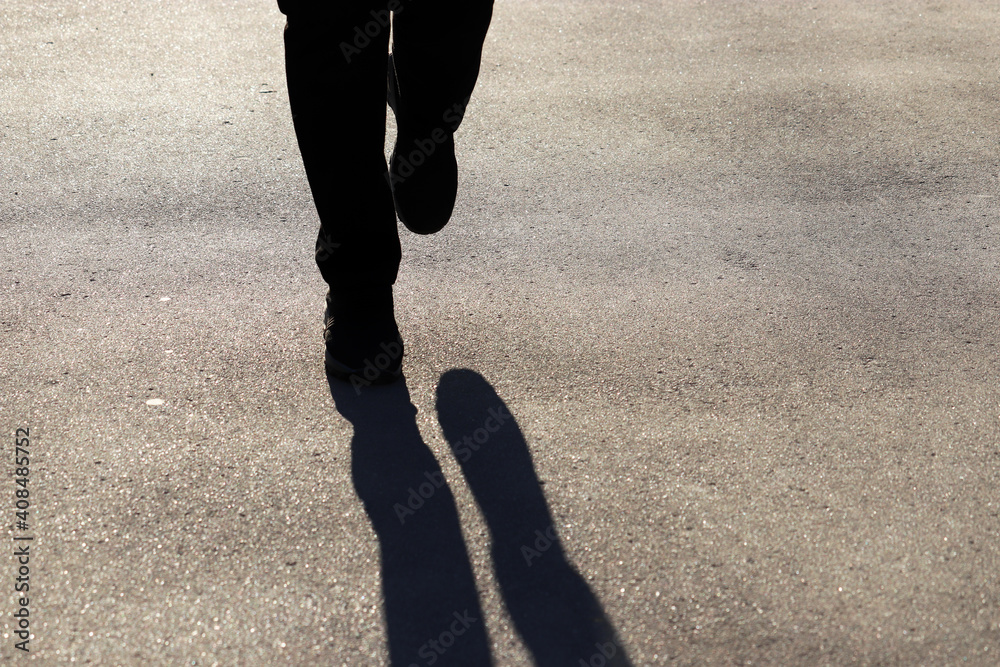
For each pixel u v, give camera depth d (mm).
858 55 5012
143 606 1851
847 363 2641
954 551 2006
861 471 2234
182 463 2223
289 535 2029
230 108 4246
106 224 3307
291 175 3695
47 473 2178
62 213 3371
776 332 2777
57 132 3973
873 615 1849
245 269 3061
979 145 4039
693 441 2326
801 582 1923
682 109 4352
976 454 2299
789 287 3020
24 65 4637
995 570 1958
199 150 3861
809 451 2299
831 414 2434
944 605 1874
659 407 2449
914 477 2217
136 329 2730
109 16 5305
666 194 3619
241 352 2643
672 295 2963
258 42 5016
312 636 1801
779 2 5828
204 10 5445
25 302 2844
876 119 4273
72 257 3100
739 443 2320
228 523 2055
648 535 2043
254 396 2465
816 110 4359
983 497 2158
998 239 3332
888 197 3617
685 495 2152
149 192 3531
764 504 2129
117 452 2252
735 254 3211
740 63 4891
